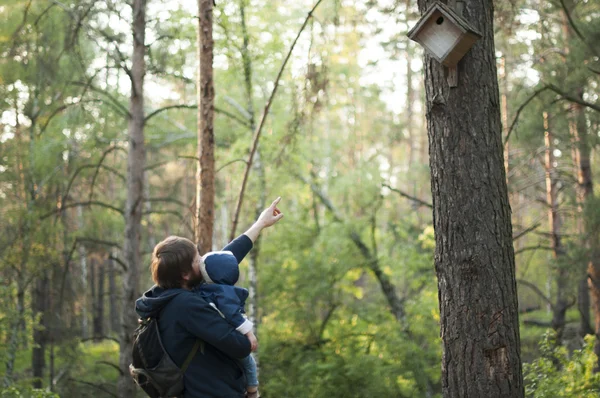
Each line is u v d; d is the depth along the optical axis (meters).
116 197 24.52
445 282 4.61
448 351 4.59
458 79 4.60
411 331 15.60
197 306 3.07
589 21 11.12
